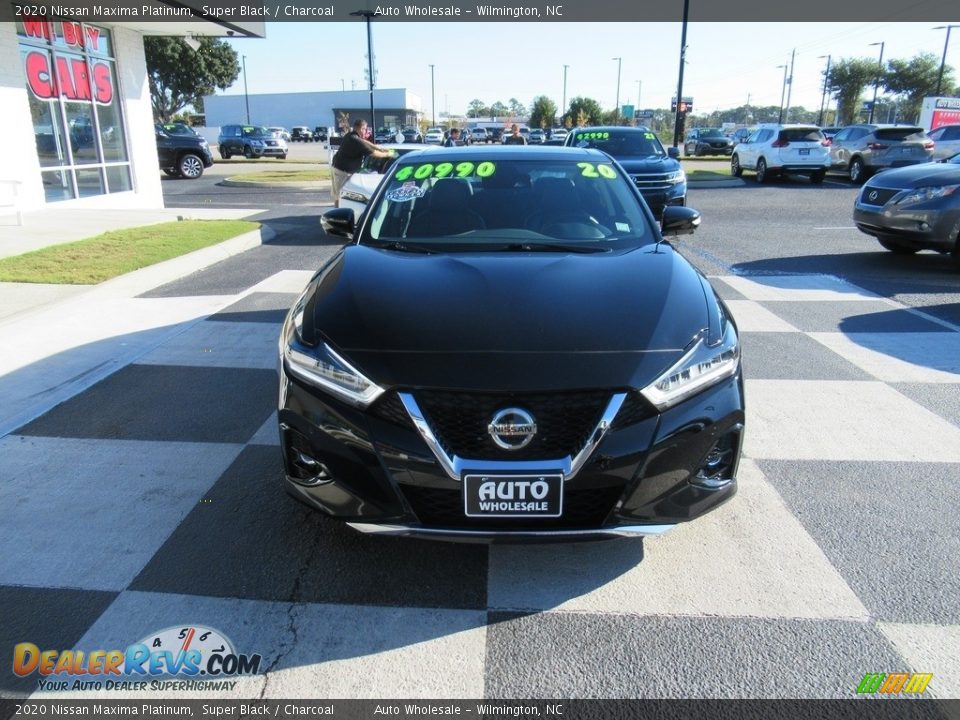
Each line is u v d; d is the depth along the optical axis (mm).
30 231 10344
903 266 8633
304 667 2350
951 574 2791
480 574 2818
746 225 12328
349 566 2865
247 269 8539
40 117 12508
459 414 2471
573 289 2969
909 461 3730
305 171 25516
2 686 2270
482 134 51625
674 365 2580
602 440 2443
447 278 3088
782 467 3670
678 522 2615
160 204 15742
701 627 2520
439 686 2275
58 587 2723
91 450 3840
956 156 9258
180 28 14531
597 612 2602
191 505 3303
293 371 2736
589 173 4188
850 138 21438
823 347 5555
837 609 2600
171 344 5613
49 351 5414
